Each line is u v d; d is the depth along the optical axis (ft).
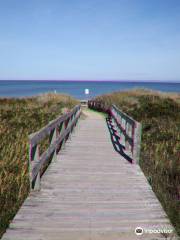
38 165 16.92
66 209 14.87
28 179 18.67
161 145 29.78
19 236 12.20
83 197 16.51
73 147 30.27
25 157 24.09
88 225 13.24
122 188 18.13
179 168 22.26
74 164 23.54
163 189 18.22
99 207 15.21
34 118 46.29
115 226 13.20
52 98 80.64
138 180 19.77
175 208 15.16
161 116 49.88
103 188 18.07
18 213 14.26
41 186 18.11
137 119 47.67
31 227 12.96
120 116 35.45
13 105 65.00
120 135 33.32
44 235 12.32
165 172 22.09
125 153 27.02
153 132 37.29
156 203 15.89
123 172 21.57
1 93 304.71
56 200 15.97
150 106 60.29
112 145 31.63
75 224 13.32
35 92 334.44
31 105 65.36
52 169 22.02
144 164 23.91
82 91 403.34
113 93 99.40
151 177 20.30
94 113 76.07
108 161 24.67
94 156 26.37
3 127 36.81
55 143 22.67
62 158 25.46
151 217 14.16
